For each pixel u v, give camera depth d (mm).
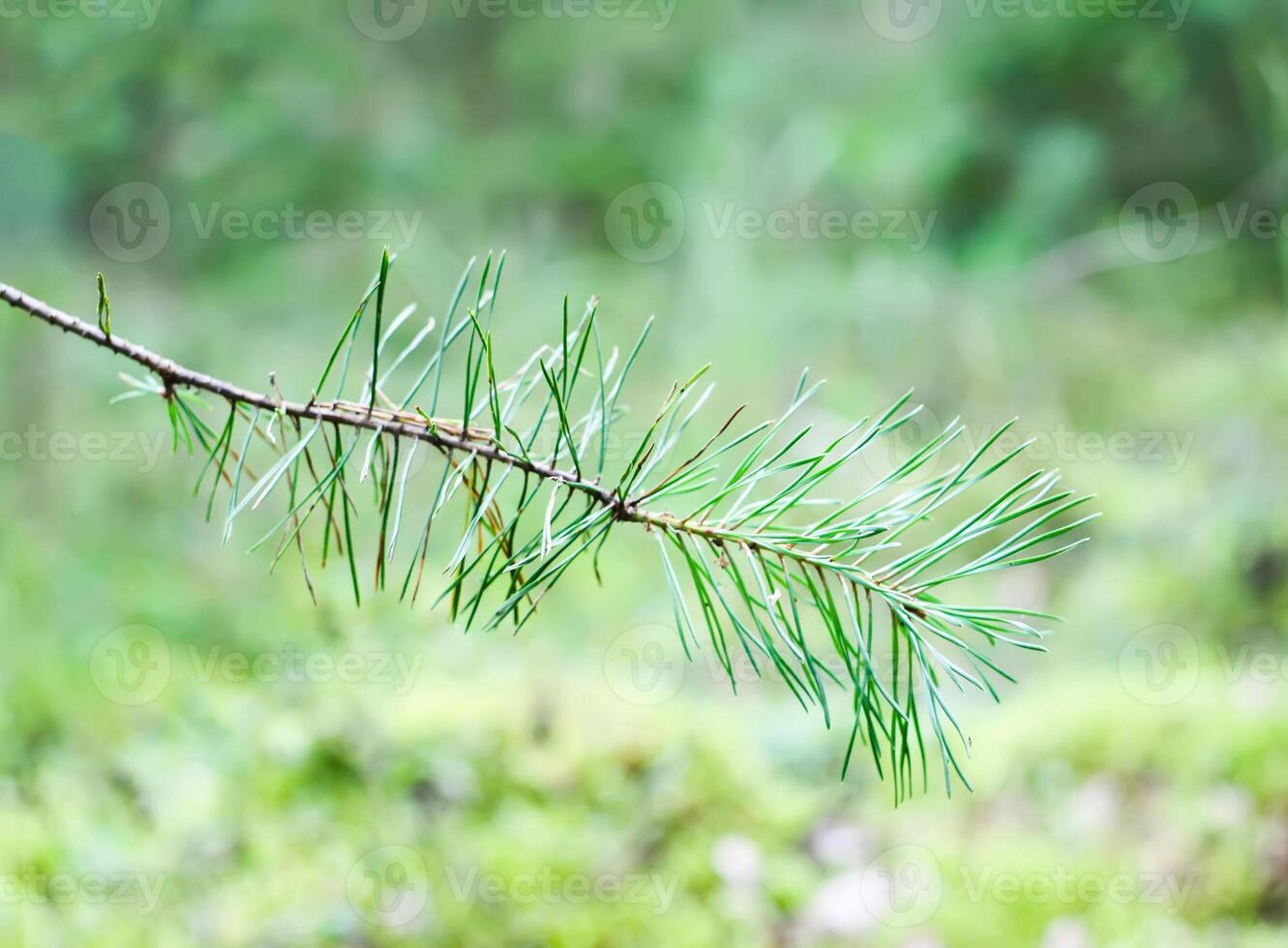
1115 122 4945
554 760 2445
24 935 1777
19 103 4734
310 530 3275
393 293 4762
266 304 4727
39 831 2037
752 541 919
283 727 2398
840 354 4520
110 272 4770
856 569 913
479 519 899
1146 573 3375
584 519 896
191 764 2309
